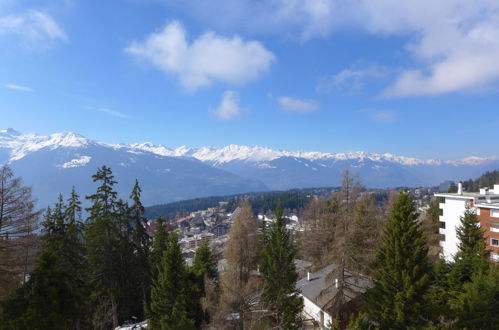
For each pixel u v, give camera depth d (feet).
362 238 90.94
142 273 127.54
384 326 72.02
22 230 89.81
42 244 100.48
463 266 98.63
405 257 71.82
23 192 90.79
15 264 91.04
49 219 106.83
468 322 72.69
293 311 105.09
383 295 73.97
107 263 114.01
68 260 104.06
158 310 94.02
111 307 116.67
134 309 127.34
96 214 114.21
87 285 97.30
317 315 116.98
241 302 91.04
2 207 85.61
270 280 112.37
